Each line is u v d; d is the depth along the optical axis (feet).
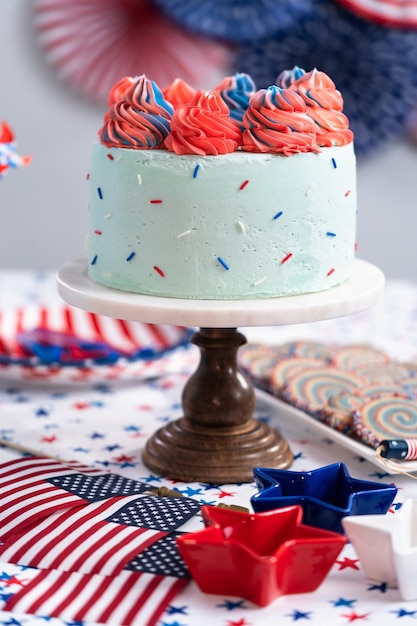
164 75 12.34
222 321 4.22
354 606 3.45
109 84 12.40
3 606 3.44
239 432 4.83
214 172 4.27
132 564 3.69
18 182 12.87
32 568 3.73
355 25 11.94
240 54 12.19
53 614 3.39
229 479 4.62
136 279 4.50
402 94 12.16
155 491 4.37
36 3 12.16
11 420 5.47
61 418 5.53
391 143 12.46
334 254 4.61
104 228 4.62
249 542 3.53
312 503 3.67
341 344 6.48
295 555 3.38
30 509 4.10
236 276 4.38
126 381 6.16
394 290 8.14
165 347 6.27
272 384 5.64
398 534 3.57
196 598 3.51
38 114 12.63
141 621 3.33
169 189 4.31
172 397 5.94
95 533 3.91
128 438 5.24
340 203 4.58
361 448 4.82
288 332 6.95
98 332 6.60
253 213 4.33
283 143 4.33
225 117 4.45
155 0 12.03
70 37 12.23
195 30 12.12
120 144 4.47
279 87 5.03
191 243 4.34
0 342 6.10
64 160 12.79
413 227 12.84
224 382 4.86
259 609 3.43
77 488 4.34
